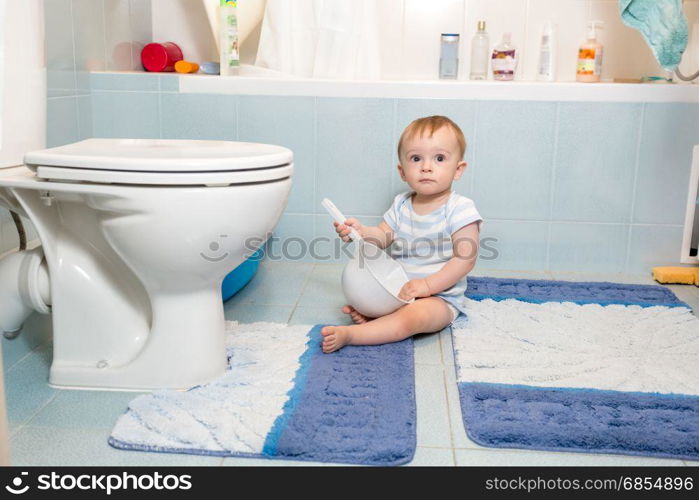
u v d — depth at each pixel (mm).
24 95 1286
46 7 1679
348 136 2020
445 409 1229
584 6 2271
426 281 1551
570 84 1943
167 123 2047
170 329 1266
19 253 1328
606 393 1260
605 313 1682
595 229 2035
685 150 1964
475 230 1581
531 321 1625
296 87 2000
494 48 2195
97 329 1310
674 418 1178
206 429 1132
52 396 1266
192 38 2340
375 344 1479
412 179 1599
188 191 1123
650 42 1854
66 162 1152
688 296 1861
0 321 1321
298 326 1582
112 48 2094
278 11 2086
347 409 1194
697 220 2006
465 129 1985
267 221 1223
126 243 1172
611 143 1972
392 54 2350
